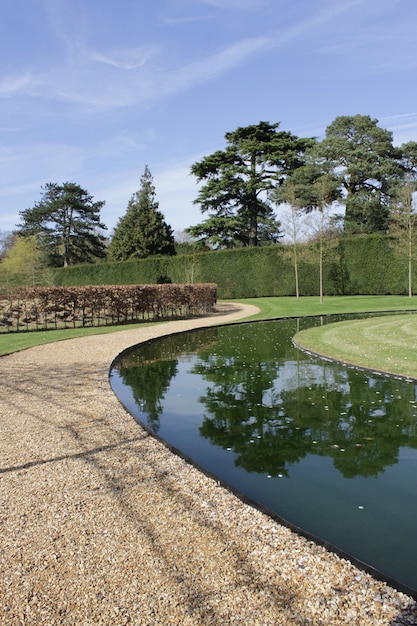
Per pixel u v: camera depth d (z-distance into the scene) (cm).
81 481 364
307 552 264
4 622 214
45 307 1512
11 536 286
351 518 319
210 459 430
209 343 1195
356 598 225
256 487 371
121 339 1212
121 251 3878
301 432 502
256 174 3131
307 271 2797
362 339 1089
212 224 3114
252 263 2886
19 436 471
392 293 2650
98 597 229
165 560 258
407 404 595
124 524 298
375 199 3155
